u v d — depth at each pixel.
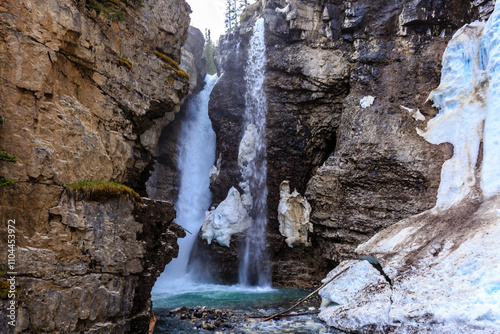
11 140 8.00
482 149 18.44
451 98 20.97
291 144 27.45
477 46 20.11
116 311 9.92
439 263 13.78
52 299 8.34
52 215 8.64
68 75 10.01
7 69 8.00
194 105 35.22
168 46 15.43
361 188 22.19
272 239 26.19
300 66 26.56
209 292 22.53
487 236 13.38
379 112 23.36
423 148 20.95
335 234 22.31
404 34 24.72
